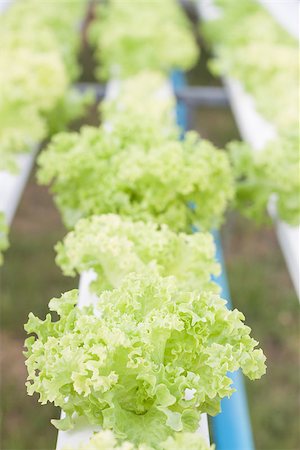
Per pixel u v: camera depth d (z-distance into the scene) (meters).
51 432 4.95
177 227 3.91
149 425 2.45
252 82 6.54
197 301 2.64
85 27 13.06
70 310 2.68
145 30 7.35
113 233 3.31
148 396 2.51
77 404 2.53
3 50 6.14
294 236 4.37
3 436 4.91
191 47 7.59
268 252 7.09
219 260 4.79
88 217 3.83
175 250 3.29
